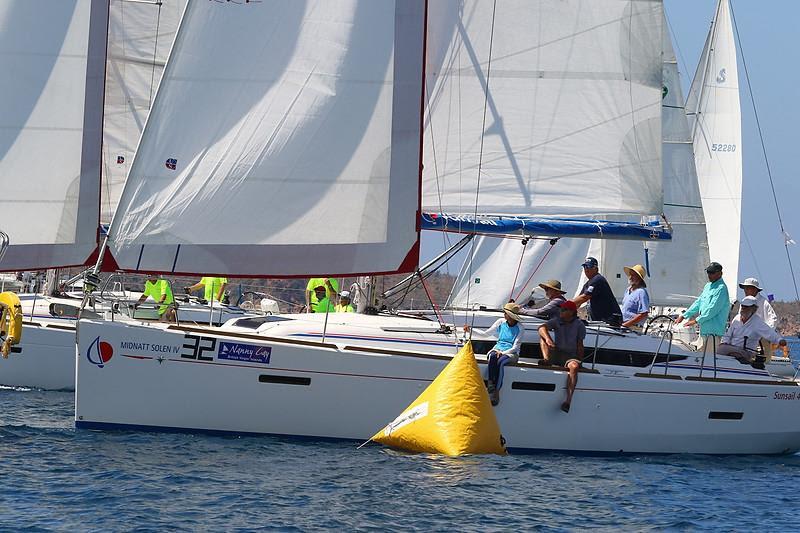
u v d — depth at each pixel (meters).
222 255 33.03
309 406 33.66
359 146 33.44
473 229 37.03
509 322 35.22
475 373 33.88
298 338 34.56
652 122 38.97
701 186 76.12
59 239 41.12
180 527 24.81
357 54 33.47
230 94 33.22
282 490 28.17
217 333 33.34
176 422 33.44
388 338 35.00
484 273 54.19
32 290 53.44
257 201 33.16
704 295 36.91
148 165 32.97
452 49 38.06
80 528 24.47
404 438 33.41
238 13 33.25
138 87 51.31
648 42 38.84
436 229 36.75
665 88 66.62
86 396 33.22
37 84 41.03
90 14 41.47
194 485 28.25
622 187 38.84
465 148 38.12
